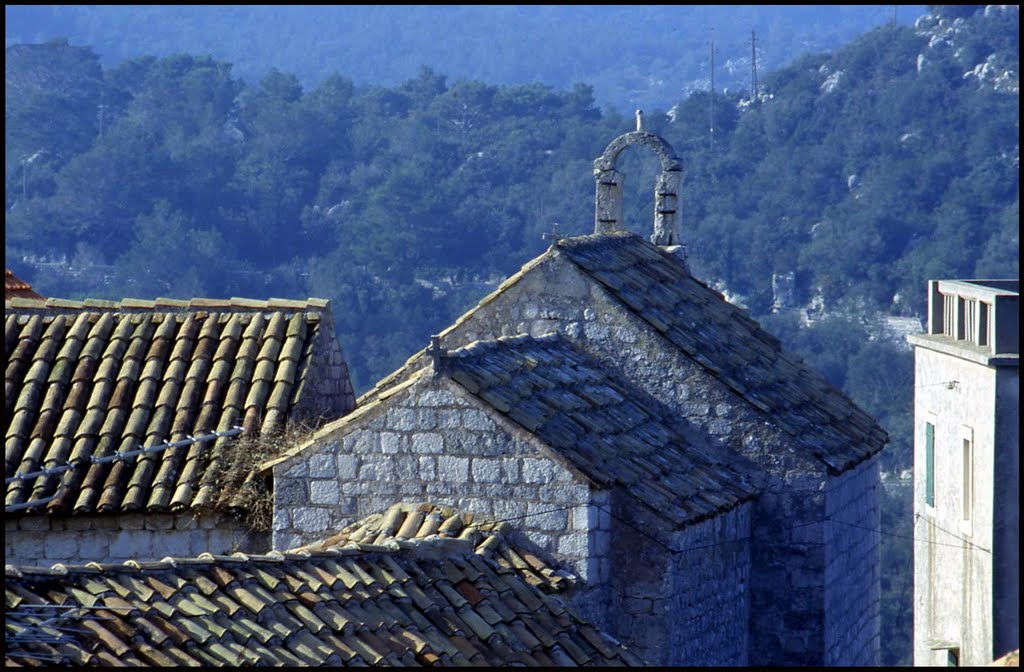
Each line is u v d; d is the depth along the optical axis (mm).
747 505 73500
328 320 80750
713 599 69625
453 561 61906
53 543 71750
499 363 69062
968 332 102000
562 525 63938
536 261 76750
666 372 74750
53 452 73875
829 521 74562
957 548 99125
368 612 56938
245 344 78938
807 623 73688
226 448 72938
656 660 64938
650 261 83688
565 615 61844
